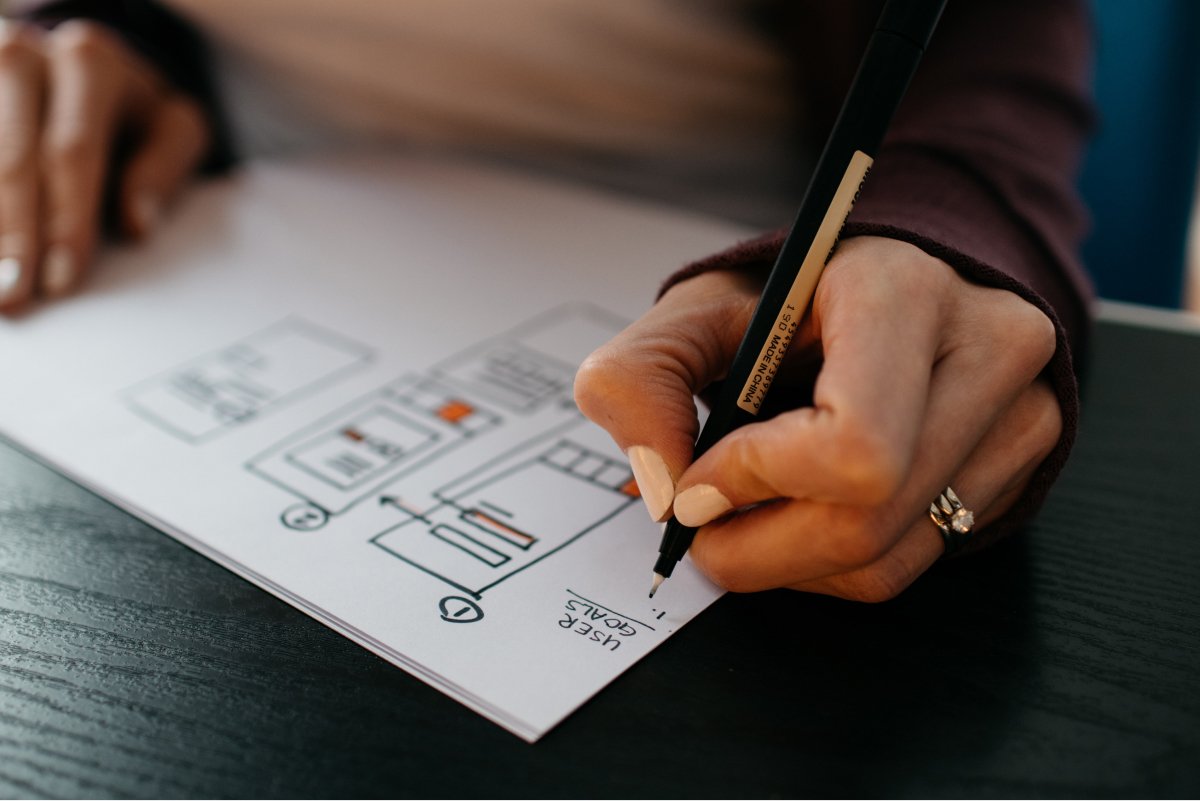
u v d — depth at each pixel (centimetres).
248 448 47
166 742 31
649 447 35
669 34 89
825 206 35
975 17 69
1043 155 55
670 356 36
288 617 36
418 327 58
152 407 51
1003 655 34
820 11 77
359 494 43
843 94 78
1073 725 31
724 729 31
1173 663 33
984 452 36
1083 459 46
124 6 85
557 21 89
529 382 52
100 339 57
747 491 32
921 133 53
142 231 69
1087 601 37
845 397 29
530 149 93
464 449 46
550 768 29
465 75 92
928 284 34
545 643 34
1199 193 108
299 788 29
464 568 38
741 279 40
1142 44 98
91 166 68
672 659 34
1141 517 42
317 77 92
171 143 77
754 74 90
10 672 34
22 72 72
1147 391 52
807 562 33
